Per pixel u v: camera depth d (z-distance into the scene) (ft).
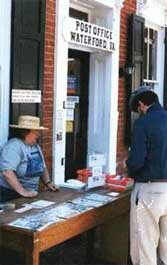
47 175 18.22
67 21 21.07
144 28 27.76
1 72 17.71
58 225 13.91
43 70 19.38
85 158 25.57
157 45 31.32
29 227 13.37
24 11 18.19
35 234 13.04
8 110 17.97
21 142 17.08
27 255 13.16
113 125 25.50
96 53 25.00
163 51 31.58
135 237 16.34
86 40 22.58
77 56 24.50
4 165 16.55
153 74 31.17
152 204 15.85
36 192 17.01
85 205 15.87
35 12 18.75
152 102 16.31
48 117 20.52
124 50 26.20
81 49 23.59
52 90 20.68
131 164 15.90
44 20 19.22
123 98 26.48
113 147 25.61
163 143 15.78
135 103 16.67
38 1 18.85
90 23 23.75
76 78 24.64
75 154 24.88
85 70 25.18
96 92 25.36
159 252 16.99
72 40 21.57
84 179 18.58
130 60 26.32
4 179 16.76
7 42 17.84
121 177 18.61
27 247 13.16
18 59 18.08
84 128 25.40
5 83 17.87
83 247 20.12
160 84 31.60
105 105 25.26
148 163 15.85
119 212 17.20
